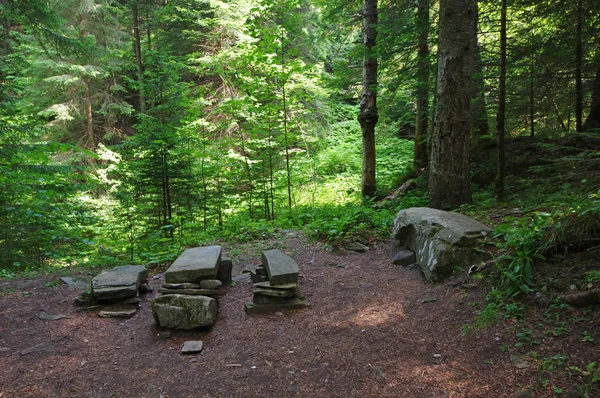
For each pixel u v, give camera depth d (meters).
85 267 6.16
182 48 17.89
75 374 3.04
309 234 7.34
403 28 9.61
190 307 3.76
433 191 7.06
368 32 10.41
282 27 9.86
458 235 4.61
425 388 2.73
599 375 2.46
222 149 10.19
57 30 8.40
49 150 6.72
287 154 10.07
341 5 11.85
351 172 15.39
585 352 2.78
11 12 7.55
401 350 3.25
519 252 3.82
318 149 17.67
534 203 6.14
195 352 3.39
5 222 7.38
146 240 7.68
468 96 6.78
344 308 4.21
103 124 17.48
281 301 4.25
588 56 8.66
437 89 6.94
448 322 3.62
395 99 12.75
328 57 21.86
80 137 16.44
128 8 15.85
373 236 6.92
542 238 3.95
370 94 10.67
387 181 13.32
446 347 3.22
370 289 4.71
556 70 8.91
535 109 9.74
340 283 5.01
